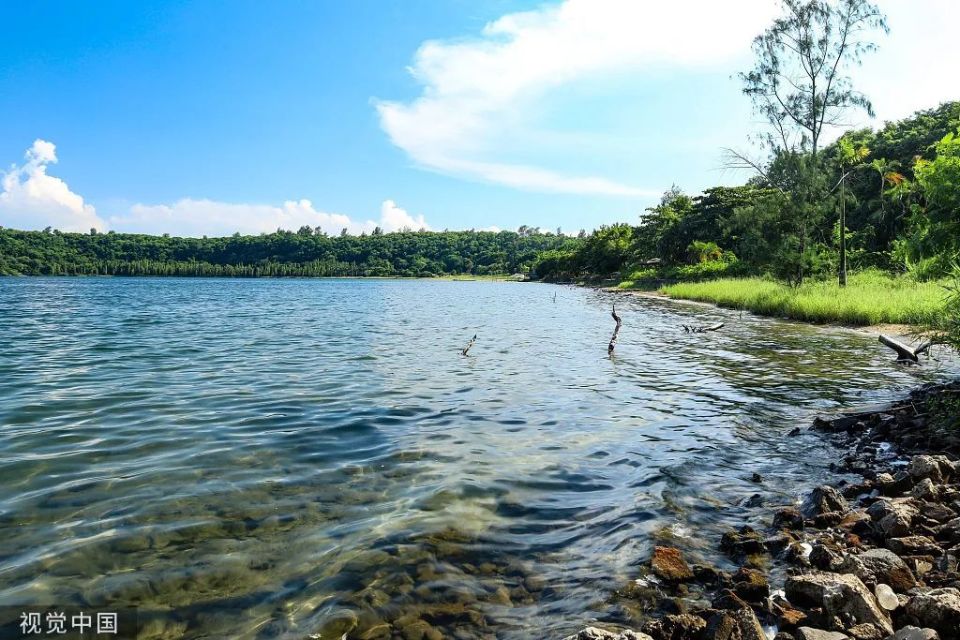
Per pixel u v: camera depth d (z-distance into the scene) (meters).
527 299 59.25
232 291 78.06
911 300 24.67
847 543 5.05
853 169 39.41
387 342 21.52
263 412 10.14
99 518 5.63
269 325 28.33
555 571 4.75
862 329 23.66
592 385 13.04
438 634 3.93
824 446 8.25
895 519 5.08
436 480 6.83
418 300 57.16
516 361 16.80
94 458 7.49
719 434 8.94
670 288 57.25
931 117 64.88
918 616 3.78
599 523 5.67
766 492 6.49
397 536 5.34
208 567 4.73
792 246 38.38
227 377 13.70
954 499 5.72
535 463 7.52
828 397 11.47
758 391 12.20
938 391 9.83
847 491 6.33
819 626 3.82
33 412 9.98
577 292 76.50
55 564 4.73
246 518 5.68
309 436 8.66
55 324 27.59
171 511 5.82
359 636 3.90
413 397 11.62
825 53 37.00
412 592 4.43
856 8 35.53
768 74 37.75
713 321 30.02
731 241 76.56
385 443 8.35
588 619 4.09
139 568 4.70
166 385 12.60
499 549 5.12
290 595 4.37
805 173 36.78
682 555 4.96
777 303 31.83
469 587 4.51
